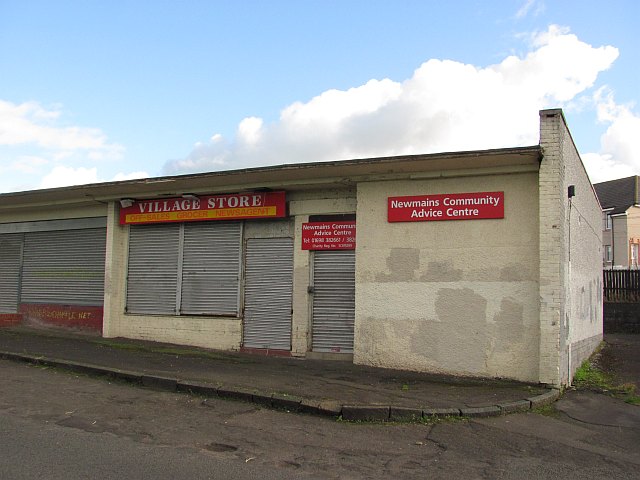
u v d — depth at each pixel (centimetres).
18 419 664
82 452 553
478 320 987
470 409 758
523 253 968
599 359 1370
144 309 1334
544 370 917
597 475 558
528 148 912
